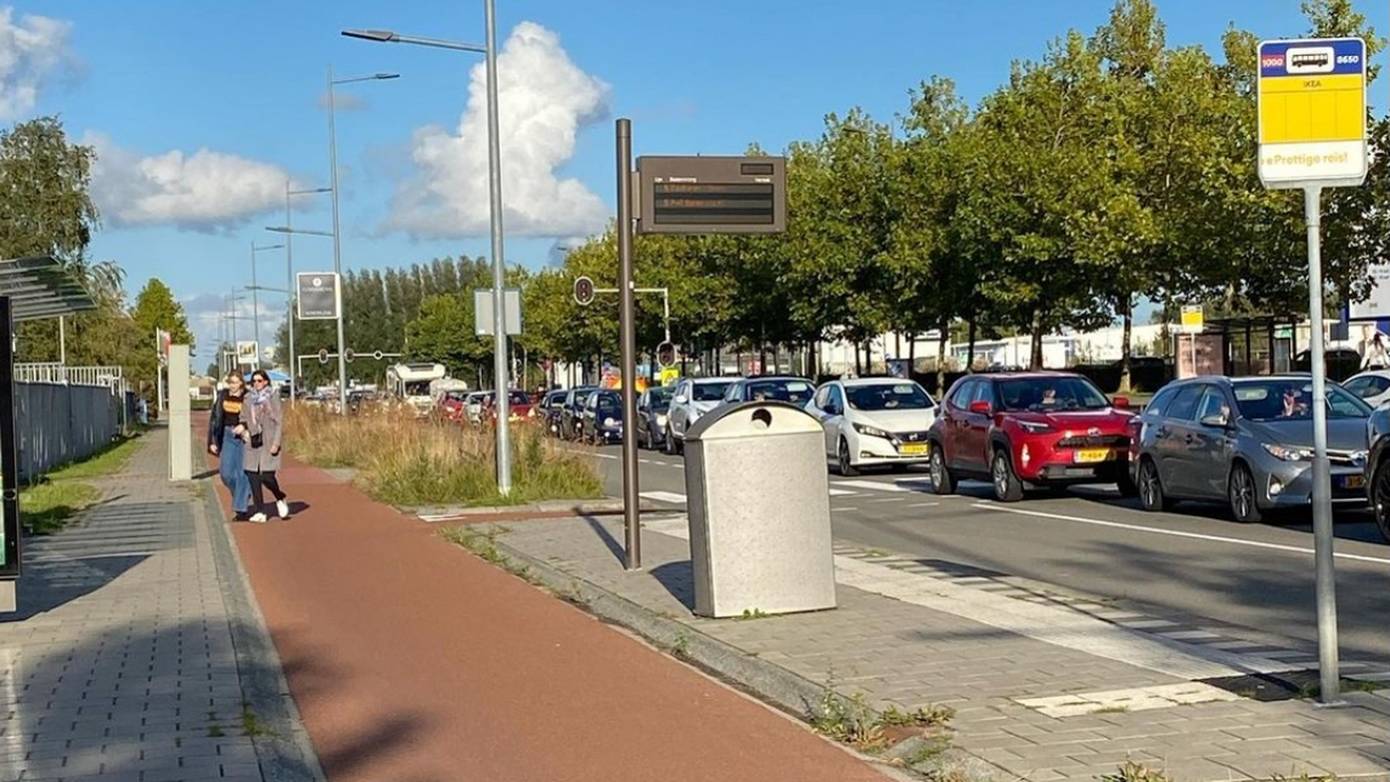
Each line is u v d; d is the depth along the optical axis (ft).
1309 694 23.71
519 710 26.20
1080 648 28.45
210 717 25.03
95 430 148.15
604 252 218.18
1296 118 22.90
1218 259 112.47
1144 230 115.65
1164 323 177.88
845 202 141.08
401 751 23.66
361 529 59.88
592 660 30.71
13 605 34.22
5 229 179.42
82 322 205.46
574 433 128.98
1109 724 22.22
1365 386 83.30
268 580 44.83
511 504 68.13
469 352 328.90
